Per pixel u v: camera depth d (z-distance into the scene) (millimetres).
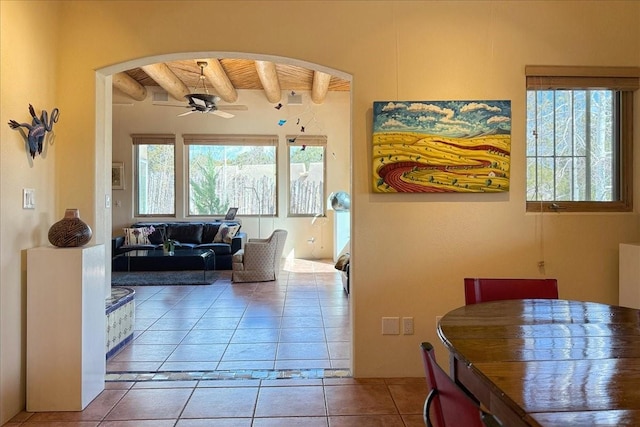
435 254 2855
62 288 2367
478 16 2857
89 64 2752
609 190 3035
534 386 1075
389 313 2844
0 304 2182
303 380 2781
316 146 8555
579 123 3000
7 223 2234
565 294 2912
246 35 2799
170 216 8438
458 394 917
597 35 2893
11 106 2264
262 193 8555
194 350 3354
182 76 6938
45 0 2576
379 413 2350
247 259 6164
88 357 2449
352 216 2869
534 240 2893
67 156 2748
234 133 8422
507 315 1726
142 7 2770
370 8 2836
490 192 2855
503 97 2865
